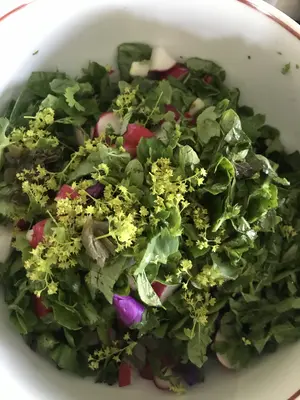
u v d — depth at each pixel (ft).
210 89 1.21
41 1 1.07
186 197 1.01
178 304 1.06
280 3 1.30
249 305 1.11
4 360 1.02
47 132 1.08
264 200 1.03
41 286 1.02
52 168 1.08
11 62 1.12
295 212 1.17
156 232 0.94
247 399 1.05
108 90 1.20
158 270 1.00
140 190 0.97
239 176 1.03
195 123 1.14
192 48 1.20
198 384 1.12
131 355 1.11
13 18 1.07
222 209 1.01
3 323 1.07
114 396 1.10
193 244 1.01
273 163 1.12
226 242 1.03
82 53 1.19
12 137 1.07
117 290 0.99
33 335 1.10
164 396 1.11
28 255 1.02
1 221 1.09
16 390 0.99
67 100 1.10
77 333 1.09
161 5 1.13
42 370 1.07
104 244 0.95
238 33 1.15
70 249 0.95
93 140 1.07
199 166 1.01
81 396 1.06
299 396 0.98
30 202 1.03
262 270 1.11
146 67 1.20
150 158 0.99
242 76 1.21
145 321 1.05
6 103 1.15
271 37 1.13
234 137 1.04
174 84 1.20
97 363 1.09
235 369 1.12
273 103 1.22
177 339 1.10
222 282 1.05
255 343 1.09
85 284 1.03
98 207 0.95
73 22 1.13
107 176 0.98
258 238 1.10
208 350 1.14
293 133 1.22
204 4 1.11
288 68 1.15
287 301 1.10
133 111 1.10
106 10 1.13
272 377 1.07
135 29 1.17
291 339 1.09
